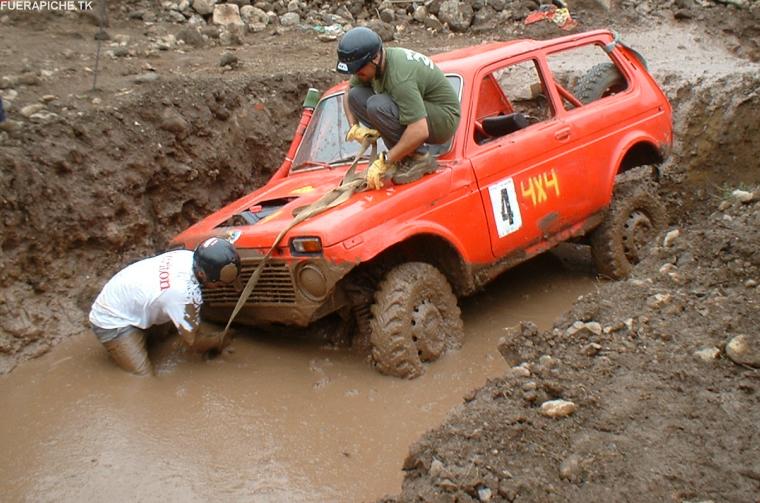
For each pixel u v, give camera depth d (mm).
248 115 7652
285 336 5883
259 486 4246
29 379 5379
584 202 6270
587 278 6898
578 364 4363
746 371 4055
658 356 4297
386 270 5441
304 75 8414
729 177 8797
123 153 6559
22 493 4281
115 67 8203
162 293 5211
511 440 3797
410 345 5176
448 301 5461
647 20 12195
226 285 5414
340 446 4559
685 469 3494
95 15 10016
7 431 4812
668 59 10625
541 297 6547
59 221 6051
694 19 11992
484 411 4016
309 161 6223
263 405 4977
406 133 5039
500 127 6094
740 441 3602
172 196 6902
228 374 5352
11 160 5855
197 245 5586
